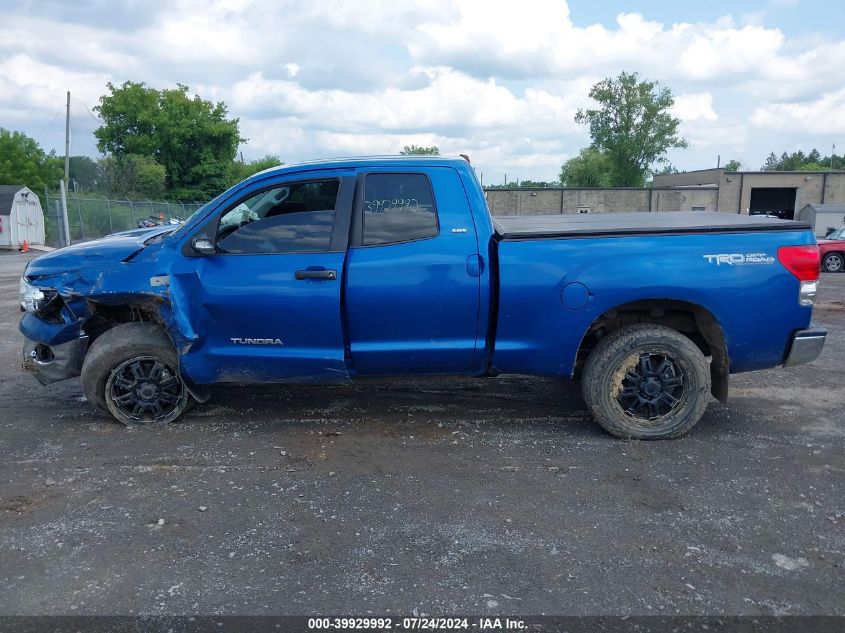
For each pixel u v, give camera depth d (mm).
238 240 4539
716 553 3176
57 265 4637
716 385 4773
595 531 3387
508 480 4008
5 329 8836
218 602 2793
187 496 3793
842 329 8969
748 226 4500
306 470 4160
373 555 3160
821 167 109562
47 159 55188
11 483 3971
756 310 4480
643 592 2861
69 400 5617
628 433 4637
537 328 4508
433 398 5629
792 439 4691
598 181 74625
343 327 4523
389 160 4555
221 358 4605
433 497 3779
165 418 4977
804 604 2781
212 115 55375
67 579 2965
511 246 4422
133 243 4805
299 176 4531
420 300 4457
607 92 70500
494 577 2975
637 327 4594
